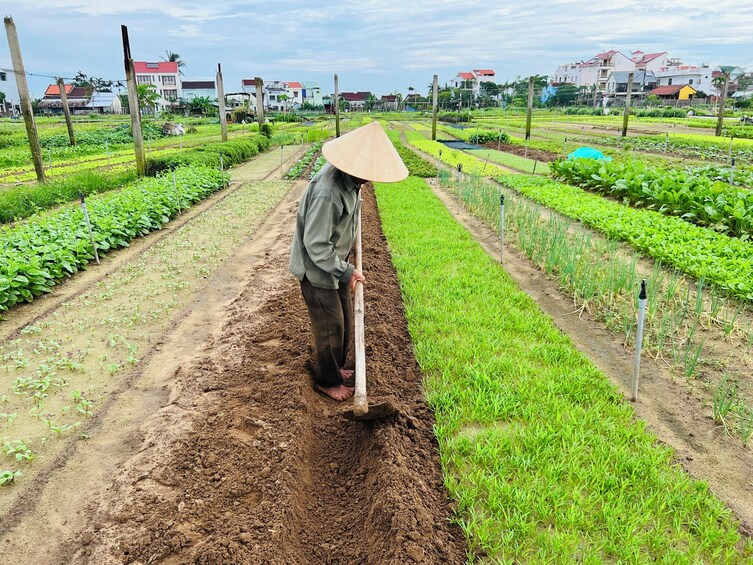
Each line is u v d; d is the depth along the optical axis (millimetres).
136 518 3758
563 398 5023
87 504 4020
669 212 13320
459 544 3467
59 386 5629
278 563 3260
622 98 99188
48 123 58875
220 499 3861
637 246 10062
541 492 3836
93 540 3623
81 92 102688
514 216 12508
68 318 7402
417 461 4180
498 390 5188
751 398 5309
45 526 3836
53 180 18109
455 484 3941
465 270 8766
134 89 18828
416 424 4652
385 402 4344
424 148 30484
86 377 5844
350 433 4691
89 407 5250
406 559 3170
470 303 7383
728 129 38094
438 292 7703
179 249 10820
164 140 40094
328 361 5145
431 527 3494
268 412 4832
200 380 5621
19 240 9539
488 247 10695
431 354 5852
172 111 91688
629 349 6383
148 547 3492
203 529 3602
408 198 15109
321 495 4078
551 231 10078
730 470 4277
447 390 5168
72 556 3564
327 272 4672
